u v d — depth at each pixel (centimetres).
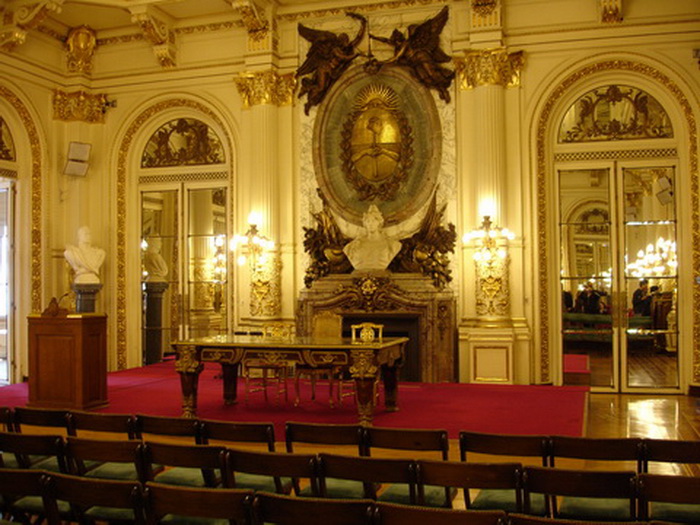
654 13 1085
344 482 471
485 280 1101
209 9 1240
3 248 1298
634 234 1121
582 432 741
